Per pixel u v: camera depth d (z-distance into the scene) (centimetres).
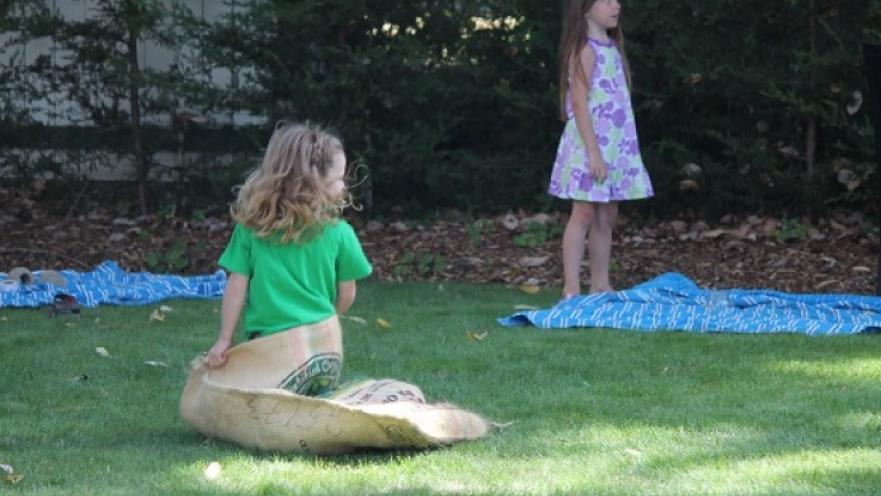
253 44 2916
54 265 2731
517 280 2623
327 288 1425
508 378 1720
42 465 1278
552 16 2892
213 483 1210
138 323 2148
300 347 1388
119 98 3062
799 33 2836
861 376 1705
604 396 1603
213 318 2202
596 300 2180
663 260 2691
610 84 2289
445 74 2966
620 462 1280
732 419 1468
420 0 2930
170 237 2895
